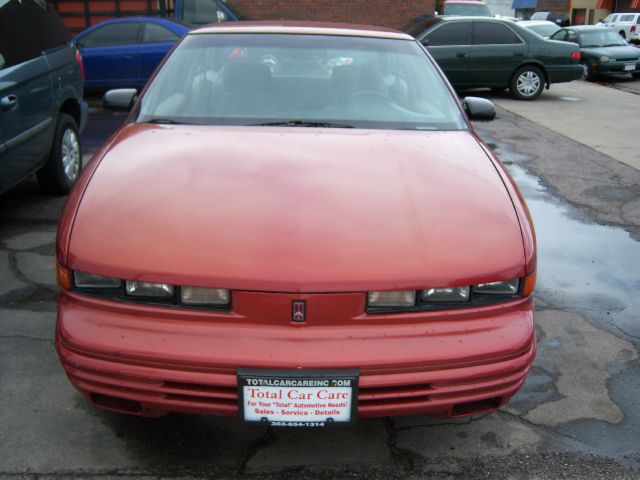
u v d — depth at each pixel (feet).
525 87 39.14
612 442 8.04
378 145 8.71
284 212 6.97
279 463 7.46
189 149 8.31
